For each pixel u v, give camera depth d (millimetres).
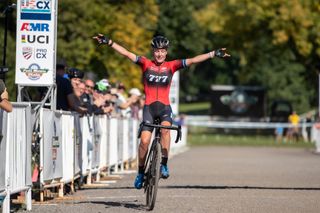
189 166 42219
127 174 35906
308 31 95875
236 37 102250
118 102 42062
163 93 20953
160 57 21000
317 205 21906
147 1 68750
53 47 24859
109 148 34625
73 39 57719
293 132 97312
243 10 98688
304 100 139500
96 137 31078
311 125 96500
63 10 56219
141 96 46656
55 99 24812
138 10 68188
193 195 24656
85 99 30047
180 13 100500
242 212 20188
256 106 120000
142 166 21031
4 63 25844
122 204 22062
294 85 140500
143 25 68562
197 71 175000
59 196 24500
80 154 27766
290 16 94562
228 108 120312
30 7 24891
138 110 47188
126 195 25000
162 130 20750
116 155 36750
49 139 23297
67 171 25516
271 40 101125
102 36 20969
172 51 105688
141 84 66000
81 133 28031
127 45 63969
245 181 30922
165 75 20906
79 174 27562
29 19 24906
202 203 22219
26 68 24891
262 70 141875
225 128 111125
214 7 101000
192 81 176250
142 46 67500
